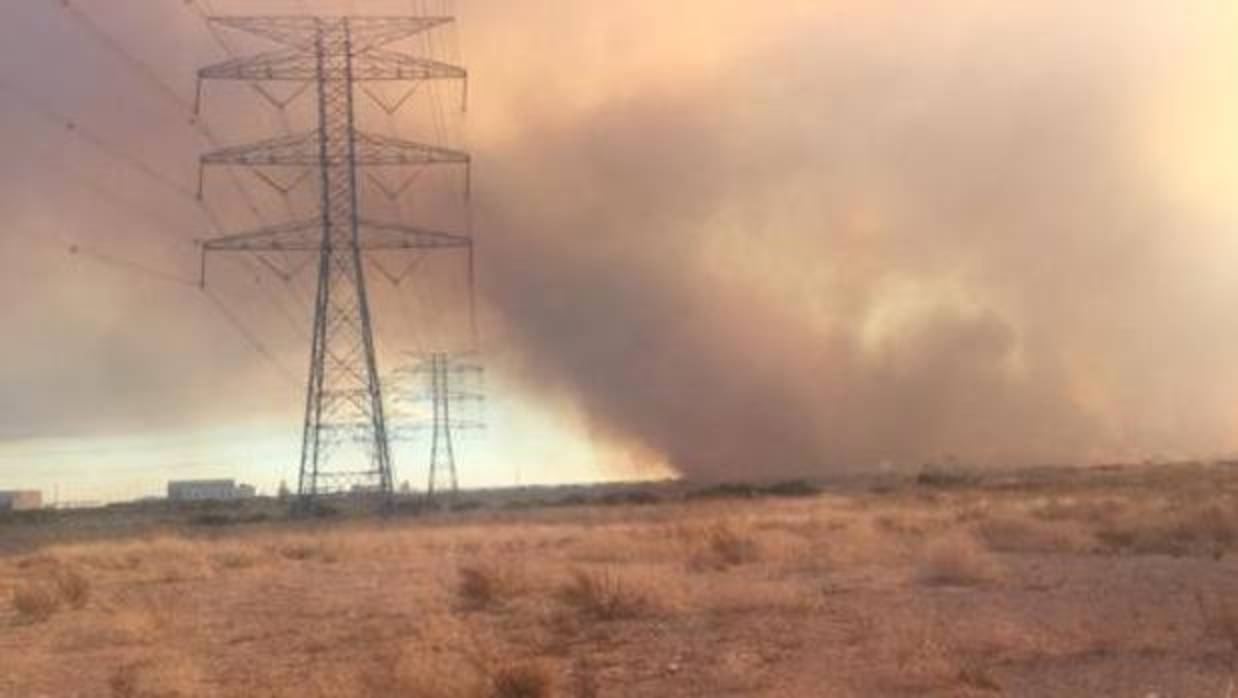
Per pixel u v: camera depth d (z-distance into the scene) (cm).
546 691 1745
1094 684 1664
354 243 8681
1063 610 2409
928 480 12388
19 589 3719
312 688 1870
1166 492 7231
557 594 2988
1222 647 1919
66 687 2072
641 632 2344
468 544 5431
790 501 9350
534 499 12812
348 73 8419
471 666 1886
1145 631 2092
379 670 2000
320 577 4138
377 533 6888
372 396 9400
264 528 8662
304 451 9681
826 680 1775
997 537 4172
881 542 4188
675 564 3822
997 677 1733
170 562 4897
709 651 2088
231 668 2180
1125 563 3350
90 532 9538
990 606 2511
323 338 9019
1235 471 10906
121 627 2736
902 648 1970
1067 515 5191
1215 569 3122
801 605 2591
